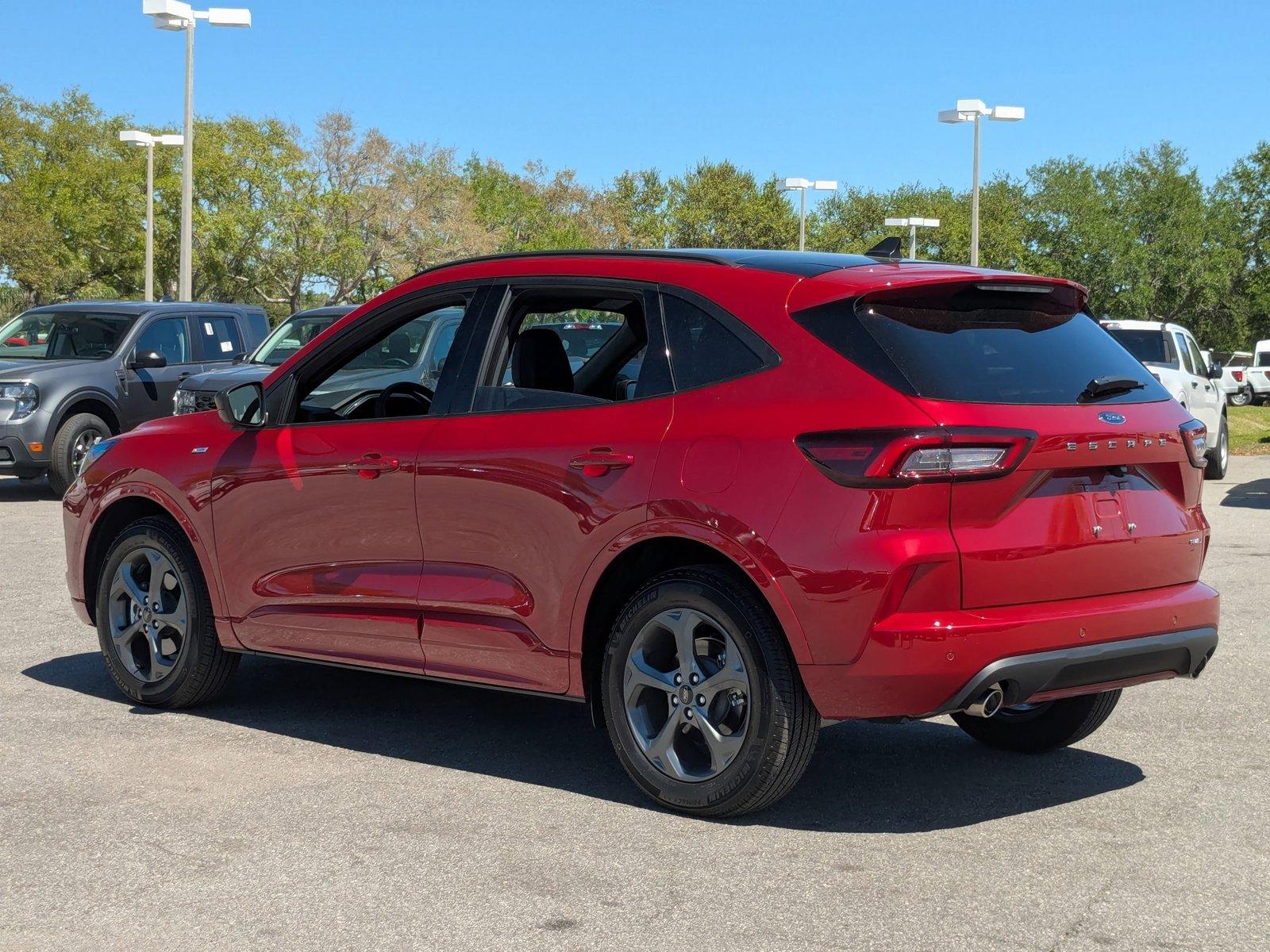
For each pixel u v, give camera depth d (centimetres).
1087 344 449
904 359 402
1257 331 8050
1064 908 359
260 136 6956
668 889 374
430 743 533
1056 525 409
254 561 548
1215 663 673
